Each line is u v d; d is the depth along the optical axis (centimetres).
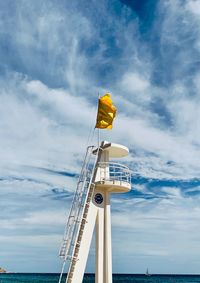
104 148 2731
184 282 16450
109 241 2625
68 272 2469
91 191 2622
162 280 18212
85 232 2559
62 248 2509
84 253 2525
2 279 17100
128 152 2792
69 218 2561
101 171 2680
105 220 2656
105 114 2745
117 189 2700
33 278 17812
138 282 16600
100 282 2555
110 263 2595
